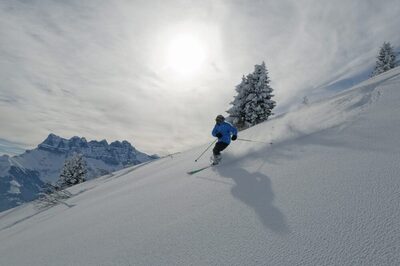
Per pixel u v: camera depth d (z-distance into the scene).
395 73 8.41
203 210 4.04
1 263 4.89
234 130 7.06
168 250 3.21
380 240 2.30
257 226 3.15
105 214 5.74
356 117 5.82
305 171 4.25
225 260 2.71
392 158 3.70
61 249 4.39
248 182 4.66
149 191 6.50
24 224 9.82
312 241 2.58
